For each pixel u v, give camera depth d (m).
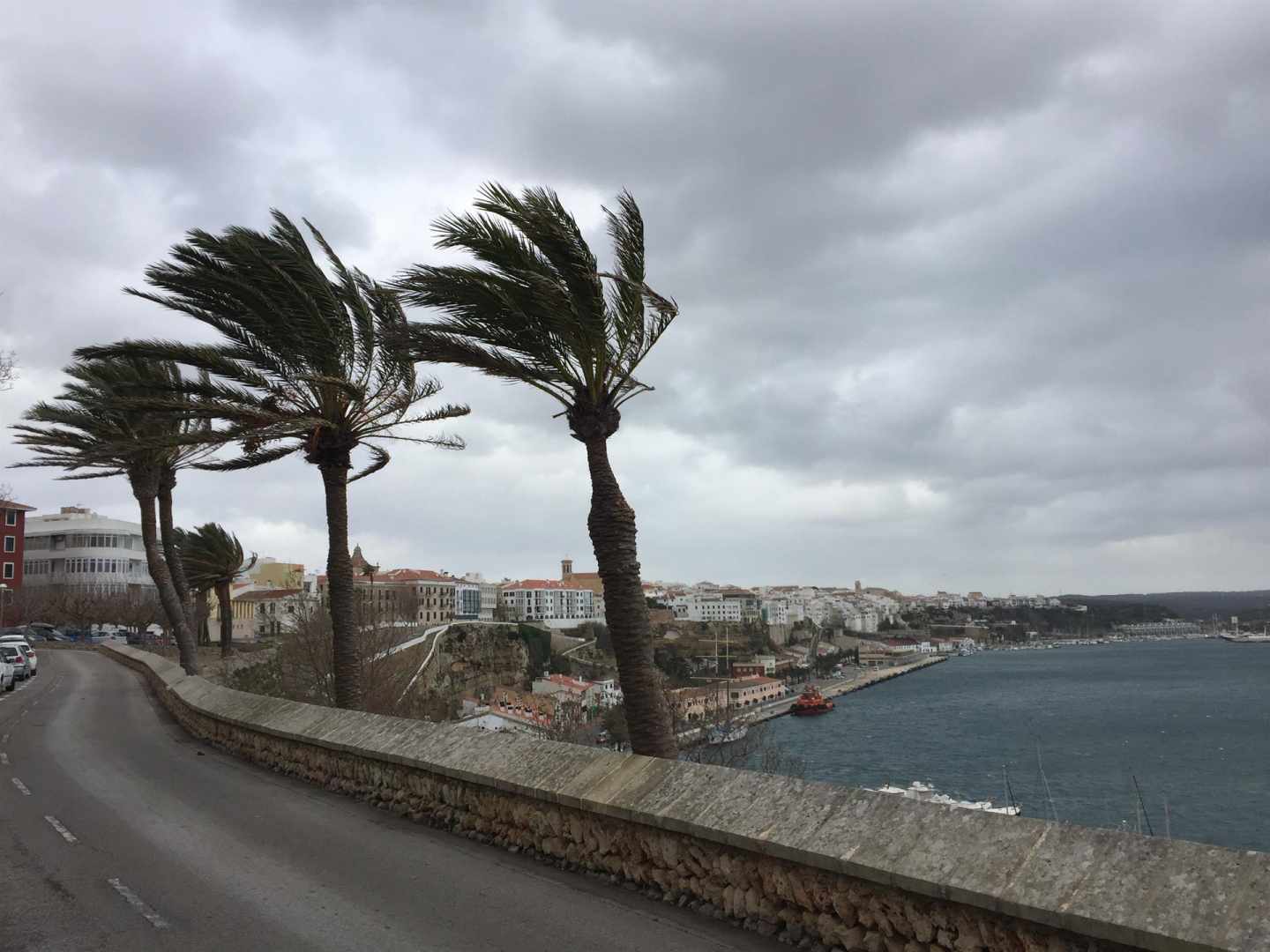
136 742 18.16
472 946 5.84
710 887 6.33
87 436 24.59
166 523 29.47
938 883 4.66
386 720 11.51
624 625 10.05
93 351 14.90
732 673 142.38
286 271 14.75
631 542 10.28
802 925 5.66
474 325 11.05
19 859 8.32
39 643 71.00
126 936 6.18
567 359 10.90
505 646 91.12
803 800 5.90
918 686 158.75
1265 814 47.03
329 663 29.09
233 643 60.97
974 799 51.00
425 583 145.75
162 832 9.45
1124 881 4.14
